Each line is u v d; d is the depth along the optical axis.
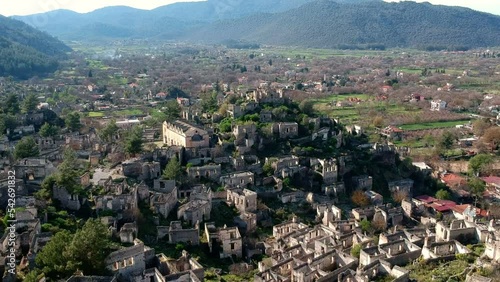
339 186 176.25
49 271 92.88
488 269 94.88
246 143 186.38
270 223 150.25
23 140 170.38
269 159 178.75
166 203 138.00
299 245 118.25
